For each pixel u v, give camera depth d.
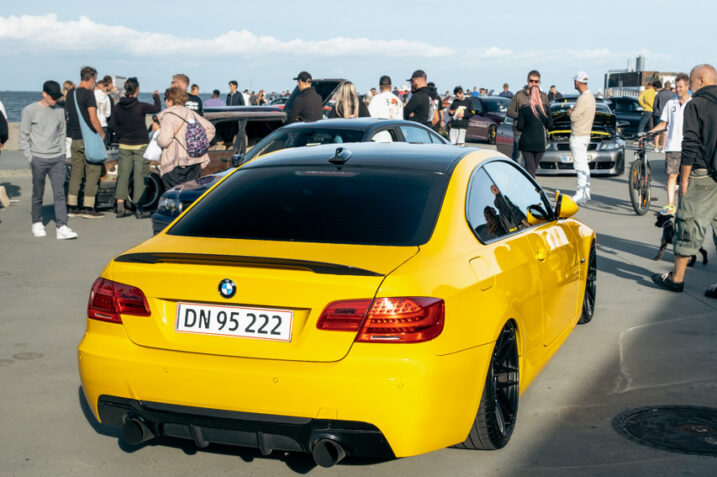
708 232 10.21
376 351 3.07
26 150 10.00
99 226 11.29
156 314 3.35
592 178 17.72
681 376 4.96
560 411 4.40
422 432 3.16
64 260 8.86
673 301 6.89
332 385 3.06
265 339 3.19
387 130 9.52
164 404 3.28
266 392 3.13
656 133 11.94
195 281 3.28
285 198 3.85
